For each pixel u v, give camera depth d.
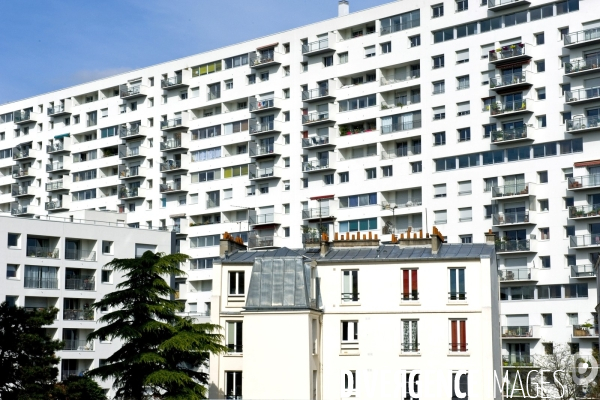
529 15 127.69
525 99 125.94
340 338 77.19
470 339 75.12
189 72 162.88
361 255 79.69
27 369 73.25
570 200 122.56
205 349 71.31
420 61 136.75
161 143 163.25
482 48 131.25
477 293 75.69
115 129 171.38
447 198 131.88
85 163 174.25
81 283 123.00
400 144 138.62
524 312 123.62
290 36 151.50
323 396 76.50
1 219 117.50
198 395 71.25
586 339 118.06
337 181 143.62
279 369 73.88
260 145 153.00
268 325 74.69
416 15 138.38
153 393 74.44
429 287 76.56
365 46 143.00
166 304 73.44
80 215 136.25
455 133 132.38
